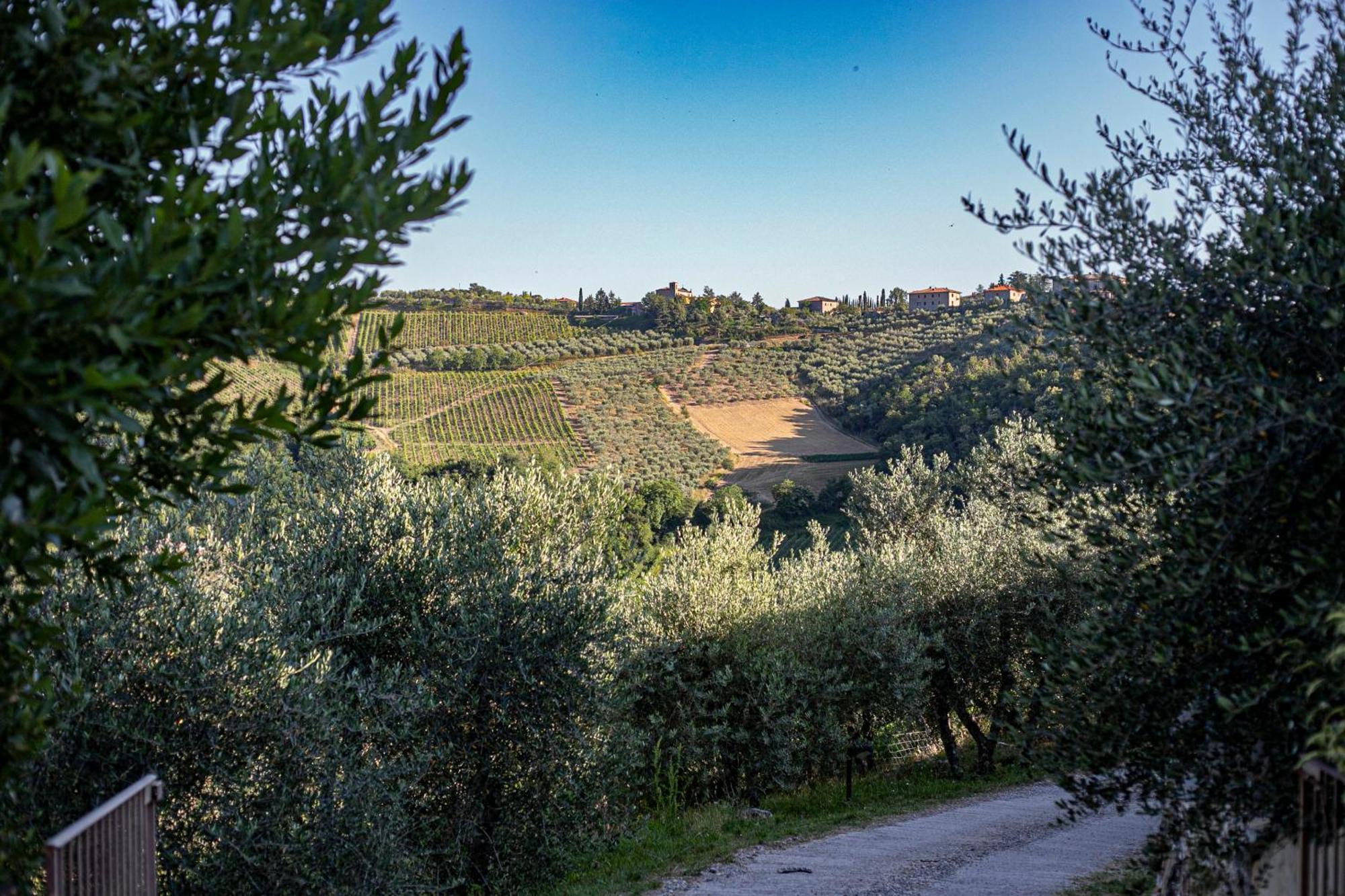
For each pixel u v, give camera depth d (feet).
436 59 11.09
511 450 328.49
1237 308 16.11
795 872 40.04
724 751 63.36
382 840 34.73
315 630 37.91
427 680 40.11
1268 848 17.38
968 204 18.79
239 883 30.94
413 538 42.83
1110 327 17.03
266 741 32.04
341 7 12.10
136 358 10.34
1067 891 33.63
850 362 397.39
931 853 42.63
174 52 11.38
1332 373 15.19
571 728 43.50
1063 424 18.30
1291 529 15.35
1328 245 14.93
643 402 390.83
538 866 43.06
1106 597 17.70
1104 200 17.71
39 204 10.64
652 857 45.85
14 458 9.32
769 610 67.82
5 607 13.56
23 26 10.35
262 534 42.63
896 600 70.79
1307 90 17.24
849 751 62.95
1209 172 18.78
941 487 104.32
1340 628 12.59
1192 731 17.28
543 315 565.53
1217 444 14.21
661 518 221.05
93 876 16.24
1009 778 67.15
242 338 11.16
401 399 396.16
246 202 11.27
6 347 8.69
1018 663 67.51
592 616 44.47
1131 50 19.36
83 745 28.63
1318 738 12.34
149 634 30.83
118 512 13.39
